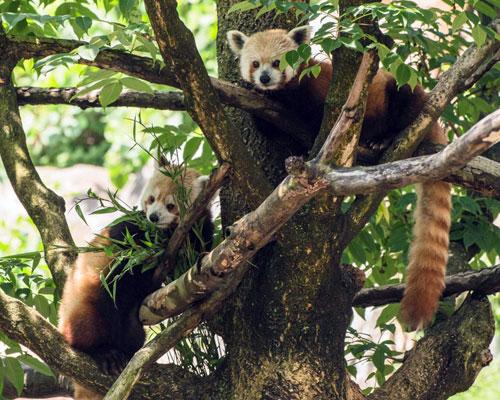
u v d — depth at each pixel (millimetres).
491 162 6672
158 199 8359
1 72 7809
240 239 5895
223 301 6875
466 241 8234
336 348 6691
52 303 8062
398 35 6672
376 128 8023
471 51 7121
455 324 7355
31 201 7918
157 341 6418
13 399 8438
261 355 6633
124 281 7703
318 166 5383
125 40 6461
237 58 8625
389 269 9336
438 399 7035
